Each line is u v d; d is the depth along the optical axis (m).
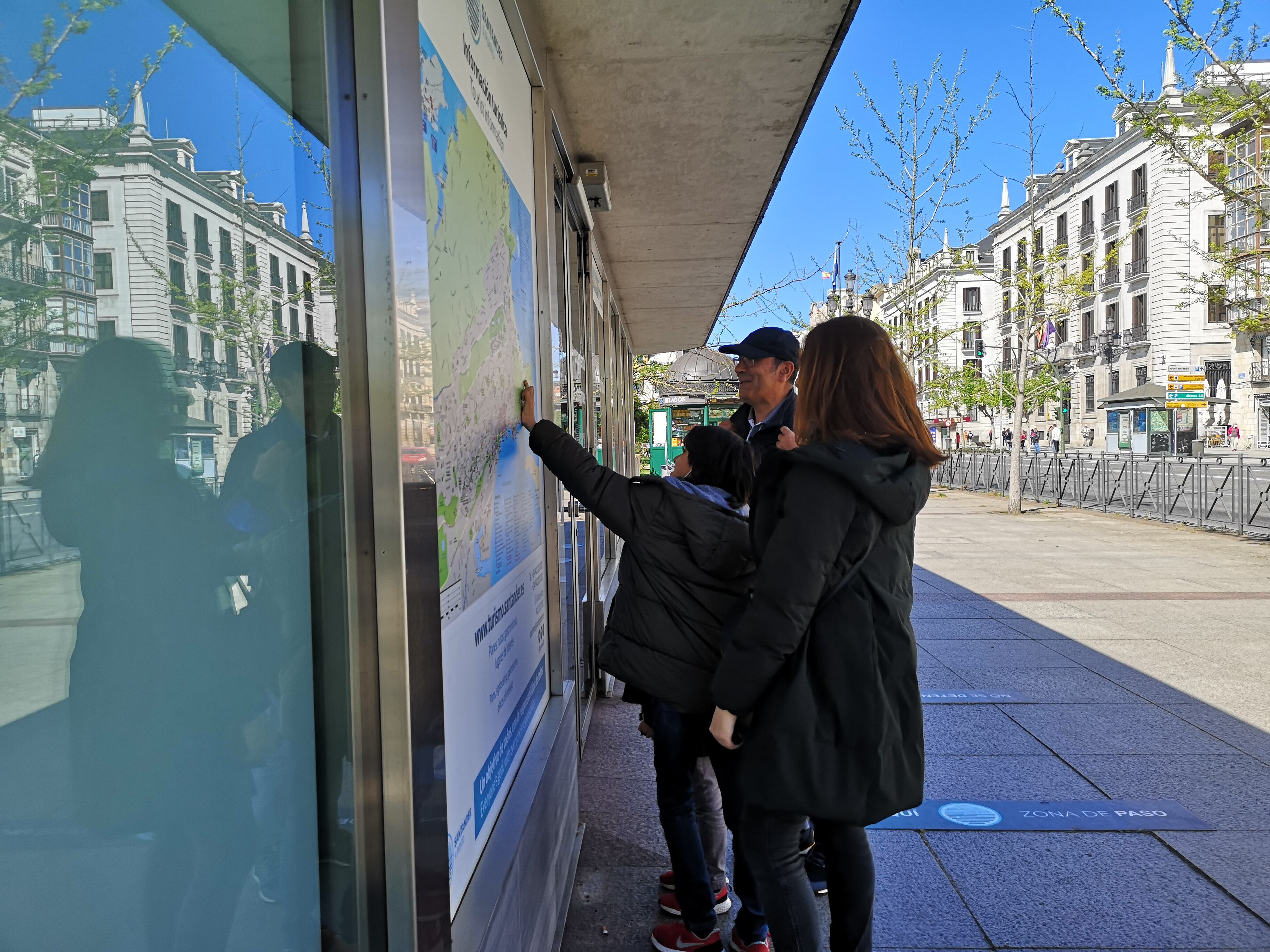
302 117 1.12
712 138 4.64
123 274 0.81
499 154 2.27
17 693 0.69
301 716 1.11
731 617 2.36
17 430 0.69
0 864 0.67
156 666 0.84
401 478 1.23
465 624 1.73
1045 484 20.88
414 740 1.25
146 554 0.83
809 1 3.17
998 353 56.56
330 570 1.18
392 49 1.25
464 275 1.80
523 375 2.60
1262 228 13.39
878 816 1.92
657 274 8.13
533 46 2.85
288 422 1.08
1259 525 13.24
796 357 3.16
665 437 23.06
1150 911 2.96
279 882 1.06
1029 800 3.87
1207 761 4.30
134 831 0.81
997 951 2.74
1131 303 46.97
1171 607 8.09
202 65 0.92
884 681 1.95
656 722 2.64
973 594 8.95
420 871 1.26
